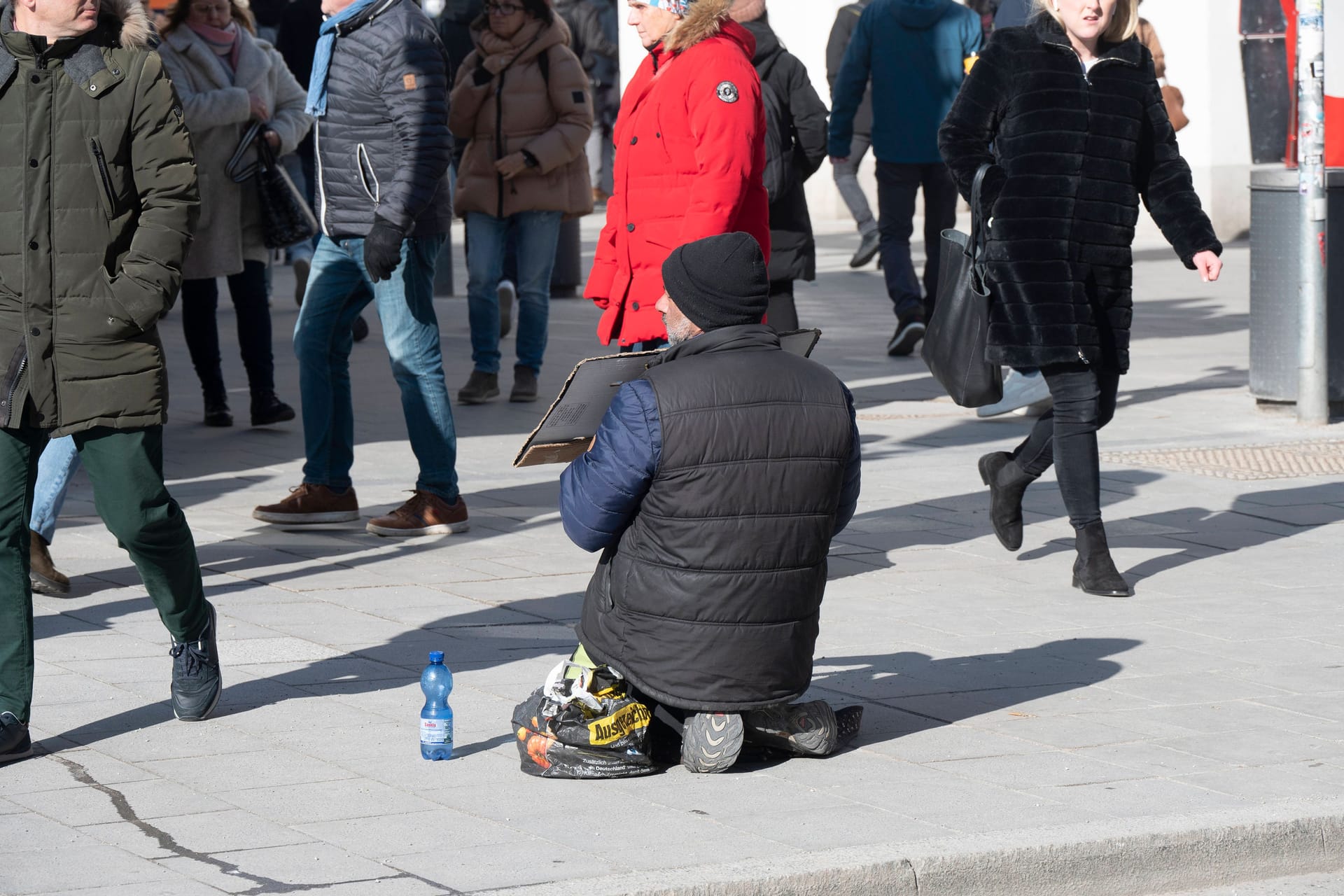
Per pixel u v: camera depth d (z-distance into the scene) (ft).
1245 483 94.22
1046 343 70.28
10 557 51.44
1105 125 70.49
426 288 81.87
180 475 96.89
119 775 50.01
